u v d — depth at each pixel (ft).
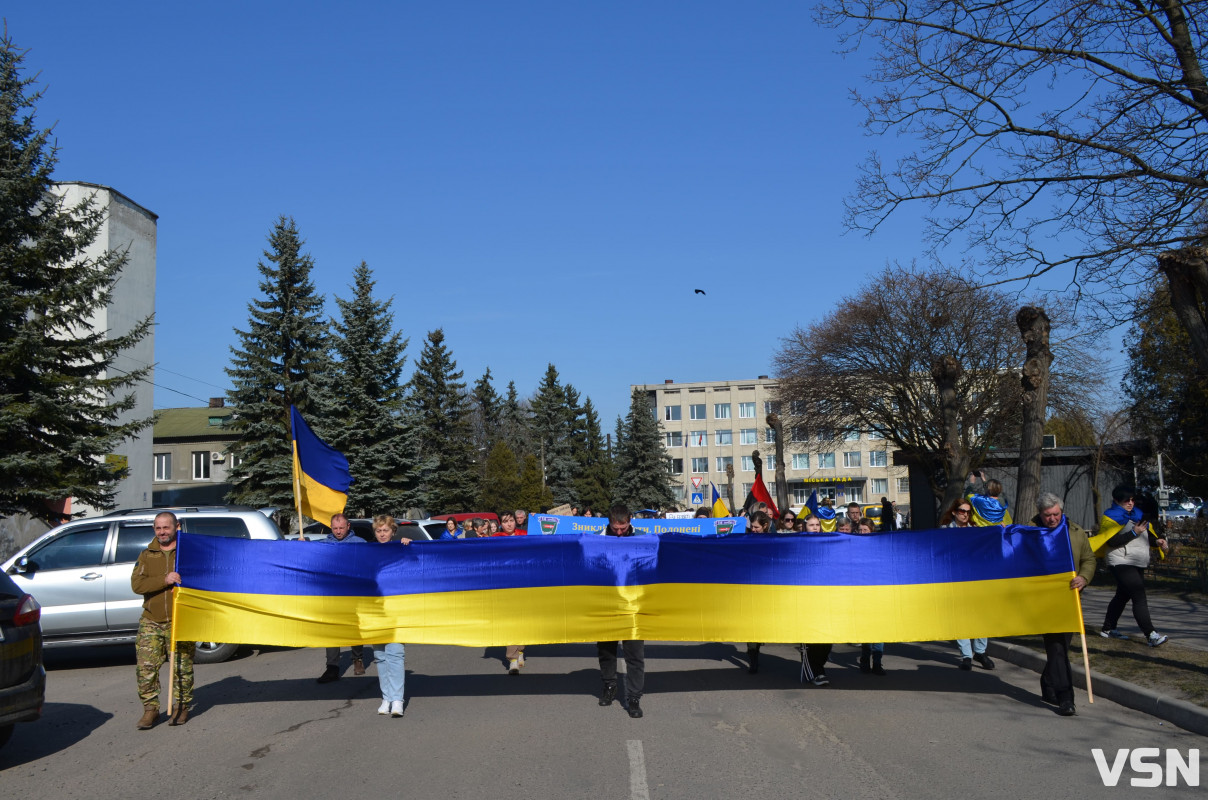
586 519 63.82
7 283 66.39
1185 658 31.35
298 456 38.91
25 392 67.72
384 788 20.40
